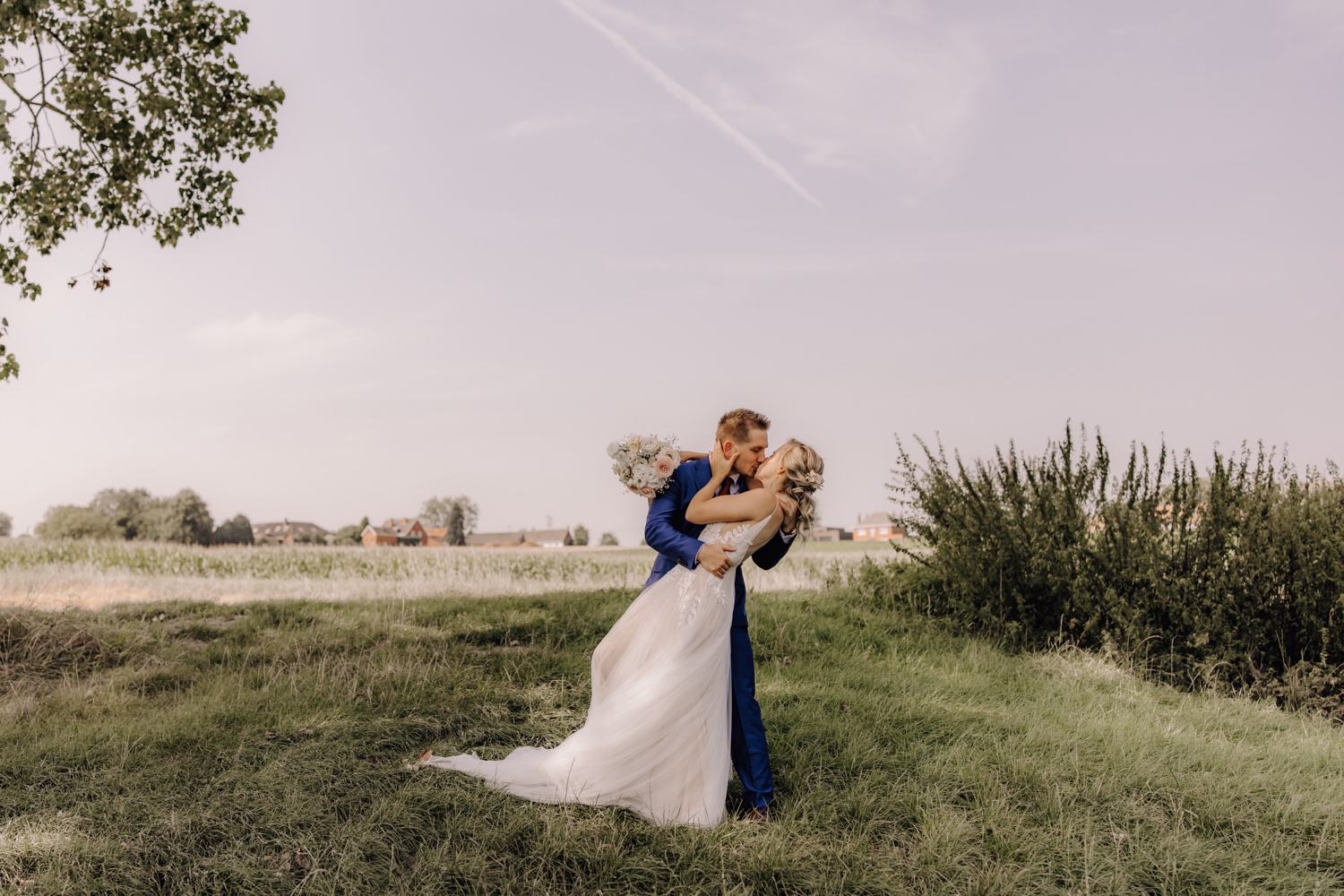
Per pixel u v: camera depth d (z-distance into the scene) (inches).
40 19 320.2
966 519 353.4
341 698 229.1
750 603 383.6
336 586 596.7
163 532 3991.1
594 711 165.6
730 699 162.9
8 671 262.4
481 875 133.6
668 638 160.1
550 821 149.7
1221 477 309.1
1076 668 296.7
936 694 247.4
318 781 166.9
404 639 304.2
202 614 365.7
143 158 358.9
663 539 159.9
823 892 132.8
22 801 157.5
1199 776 183.0
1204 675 282.8
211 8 358.9
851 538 4525.1
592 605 374.0
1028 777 178.2
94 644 289.0
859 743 197.0
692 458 167.9
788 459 163.6
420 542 5506.9
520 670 259.9
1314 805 169.2
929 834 150.6
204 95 364.8
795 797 167.9
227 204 374.6
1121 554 319.0
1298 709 265.3
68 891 125.3
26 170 337.1
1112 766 187.2
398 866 136.9
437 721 209.8
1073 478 346.9
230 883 131.0
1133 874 140.9
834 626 338.0
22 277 345.7
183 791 163.9
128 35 351.9
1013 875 138.4
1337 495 287.7
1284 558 284.7
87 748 186.1
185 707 220.1
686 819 153.6
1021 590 334.3
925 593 370.9
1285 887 138.9
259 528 5428.2
